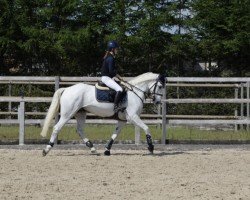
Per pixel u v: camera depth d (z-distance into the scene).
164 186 10.08
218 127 23.14
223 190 9.70
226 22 28.45
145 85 14.77
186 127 23.03
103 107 14.56
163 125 17.30
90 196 9.15
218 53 28.67
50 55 29.86
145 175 11.39
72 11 29.45
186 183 10.38
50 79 17.47
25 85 25.33
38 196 9.12
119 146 16.72
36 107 23.73
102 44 29.39
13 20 29.34
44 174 11.48
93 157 14.30
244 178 11.04
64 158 14.07
